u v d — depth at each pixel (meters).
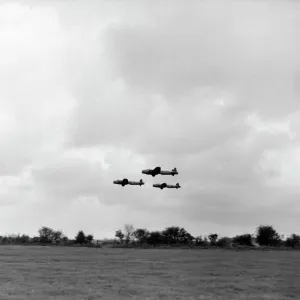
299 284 58.25
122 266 81.38
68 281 58.84
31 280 59.69
